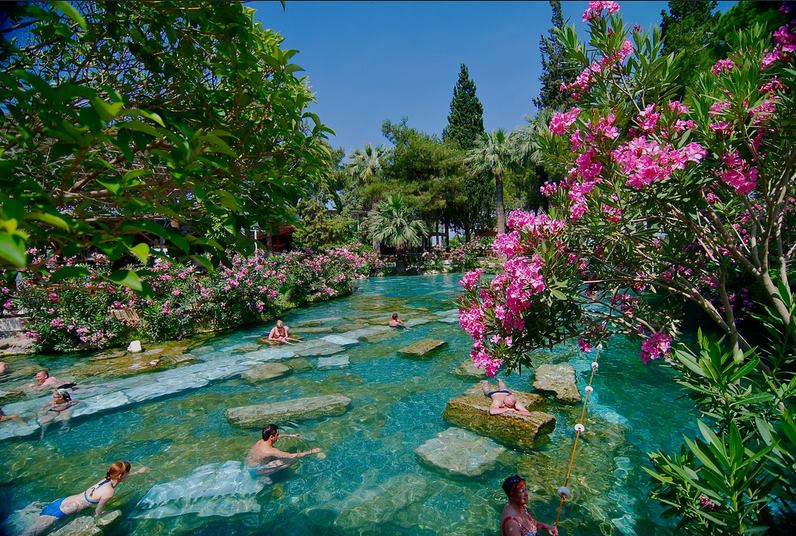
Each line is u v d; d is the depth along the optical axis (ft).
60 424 27.07
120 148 5.10
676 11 69.62
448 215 153.69
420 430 25.75
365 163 153.58
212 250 8.41
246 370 36.58
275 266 71.05
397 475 21.08
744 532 8.53
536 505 18.52
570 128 12.59
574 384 30.94
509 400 25.76
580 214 13.28
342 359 40.04
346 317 60.95
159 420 27.53
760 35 11.51
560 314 14.30
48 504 18.95
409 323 55.06
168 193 8.04
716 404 11.14
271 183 8.53
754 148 11.02
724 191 12.44
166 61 8.76
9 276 6.38
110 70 9.76
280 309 65.51
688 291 13.10
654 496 11.48
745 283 35.35
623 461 21.85
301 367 37.60
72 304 44.45
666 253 12.50
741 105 10.25
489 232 166.61
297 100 8.96
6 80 5.02
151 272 6.24
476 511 18.39
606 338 14.75
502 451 22.99
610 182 11.56
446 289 91.35
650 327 13.83
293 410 28.04
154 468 21.85
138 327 47.78
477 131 168.55
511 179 140.87
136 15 8.62
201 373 36.14
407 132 132.05
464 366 36.17
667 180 10.75
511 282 13.23
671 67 12.10
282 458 22.26
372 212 138.72
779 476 8.85
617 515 17.83
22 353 43.37
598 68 12.75
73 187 6.88
